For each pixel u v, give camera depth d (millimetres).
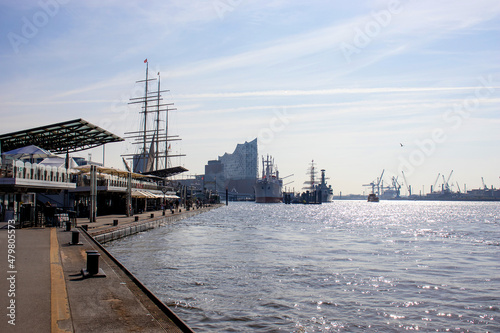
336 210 184625
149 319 9531
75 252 18500
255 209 167500
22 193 34406
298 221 90000
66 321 9180
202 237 47281
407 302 20203
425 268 29406
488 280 25406
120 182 54031
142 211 71500
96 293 11594
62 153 45406
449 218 119500
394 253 37406
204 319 16844
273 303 19328
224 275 25016
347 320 17312
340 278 25203
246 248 38062
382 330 16297
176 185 121562
